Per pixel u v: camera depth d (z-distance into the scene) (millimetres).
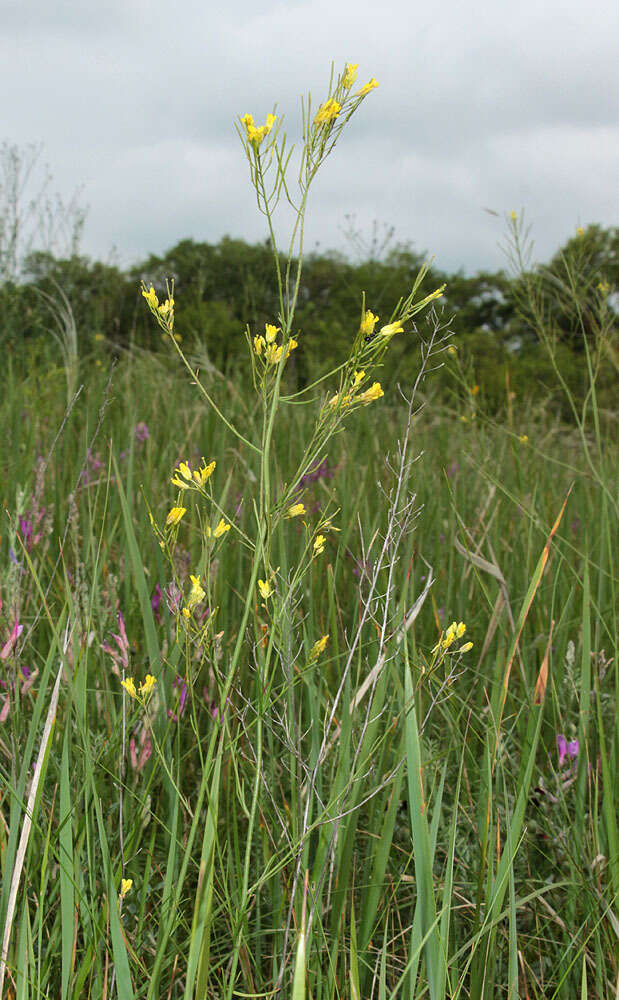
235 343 6066
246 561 2322
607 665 1762
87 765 1160
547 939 1440
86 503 2301
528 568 2230
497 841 1339
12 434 3084
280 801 1573
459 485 3174
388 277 5785
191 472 1100
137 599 1851
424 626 2150
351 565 2234
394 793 1265
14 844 1146
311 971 1201
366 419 3598
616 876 1297
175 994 1310
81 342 6602
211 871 1019
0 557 1837
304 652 1572
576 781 1583
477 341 7375
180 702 1462
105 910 1104
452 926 1304
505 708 1881
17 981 1044
